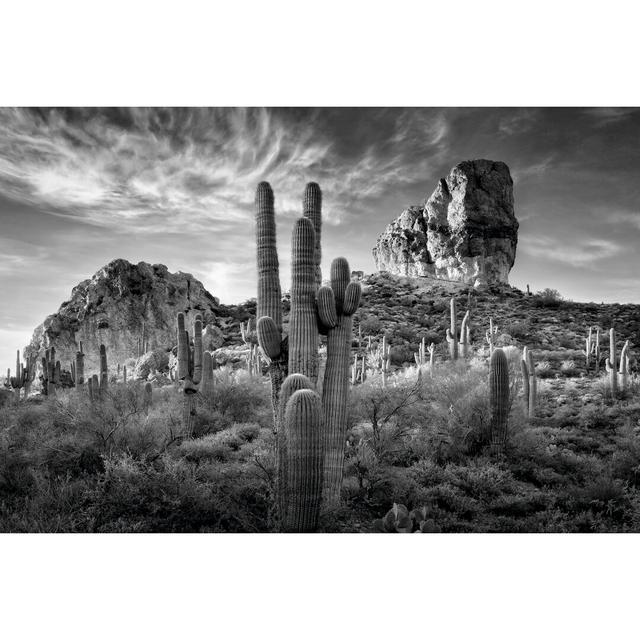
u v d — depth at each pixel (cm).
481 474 868
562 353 2712
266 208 784
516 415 1191
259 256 784
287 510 626
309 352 709
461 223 6700
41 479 754
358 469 845
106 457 776
